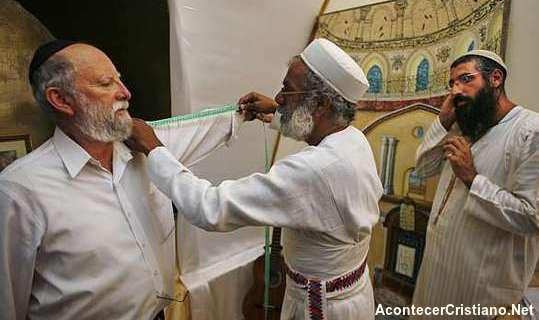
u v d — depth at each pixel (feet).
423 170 4.41
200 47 4.39
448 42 4.55
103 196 2.78
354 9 5.59
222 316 5.44
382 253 5.28
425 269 4.28
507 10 3.84
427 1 4.83
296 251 3.10
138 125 2.98
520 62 4.04
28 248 2.49
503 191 3.38
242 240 5.96
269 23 5.08
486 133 3.65
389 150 5.16
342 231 2.85
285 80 3.01
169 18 4.08
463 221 3.81
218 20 4.46
